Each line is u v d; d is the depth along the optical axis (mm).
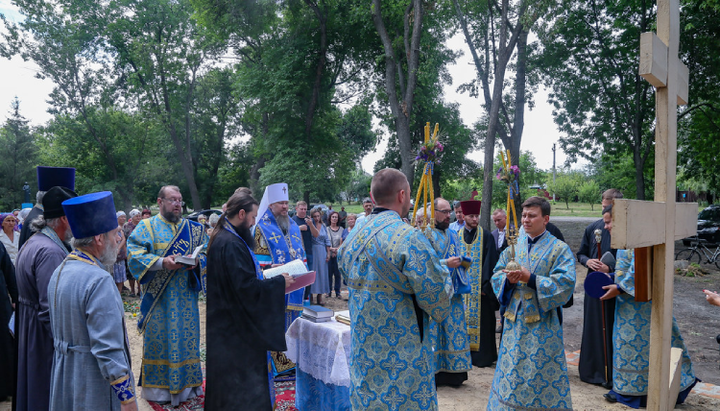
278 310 3490
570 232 27250
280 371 5281
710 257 15289
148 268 4492
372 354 2590
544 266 3660
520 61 16391
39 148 36531
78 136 31922
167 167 34375
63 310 2459
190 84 30078
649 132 18203
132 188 32969
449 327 5211
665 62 1939
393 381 2547
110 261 2680
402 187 2779
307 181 23328
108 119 31641
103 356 2371
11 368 4875
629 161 26297
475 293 6043
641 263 2039
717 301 2867
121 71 30297
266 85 23875
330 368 3709
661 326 2008
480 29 17266
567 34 17641
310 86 24094
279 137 24344
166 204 4758
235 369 3412
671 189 2041
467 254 6082
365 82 26078
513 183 4137
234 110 35938
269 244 5273
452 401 4812
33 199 34281
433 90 23719
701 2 16203
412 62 16344
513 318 3676
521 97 16469
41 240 2979
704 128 19547
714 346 7227
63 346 2457
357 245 2705
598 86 18188
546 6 13656
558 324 3602
